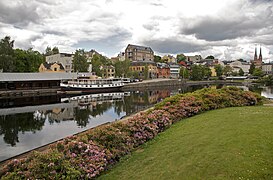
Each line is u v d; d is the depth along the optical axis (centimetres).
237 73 18312
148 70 13525
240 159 861
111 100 5453
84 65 10119
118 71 11381
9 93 5916
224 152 941
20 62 8100
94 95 6756
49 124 2830
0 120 3077
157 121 1577
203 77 15062
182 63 18950
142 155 1149
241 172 779
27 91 6244
